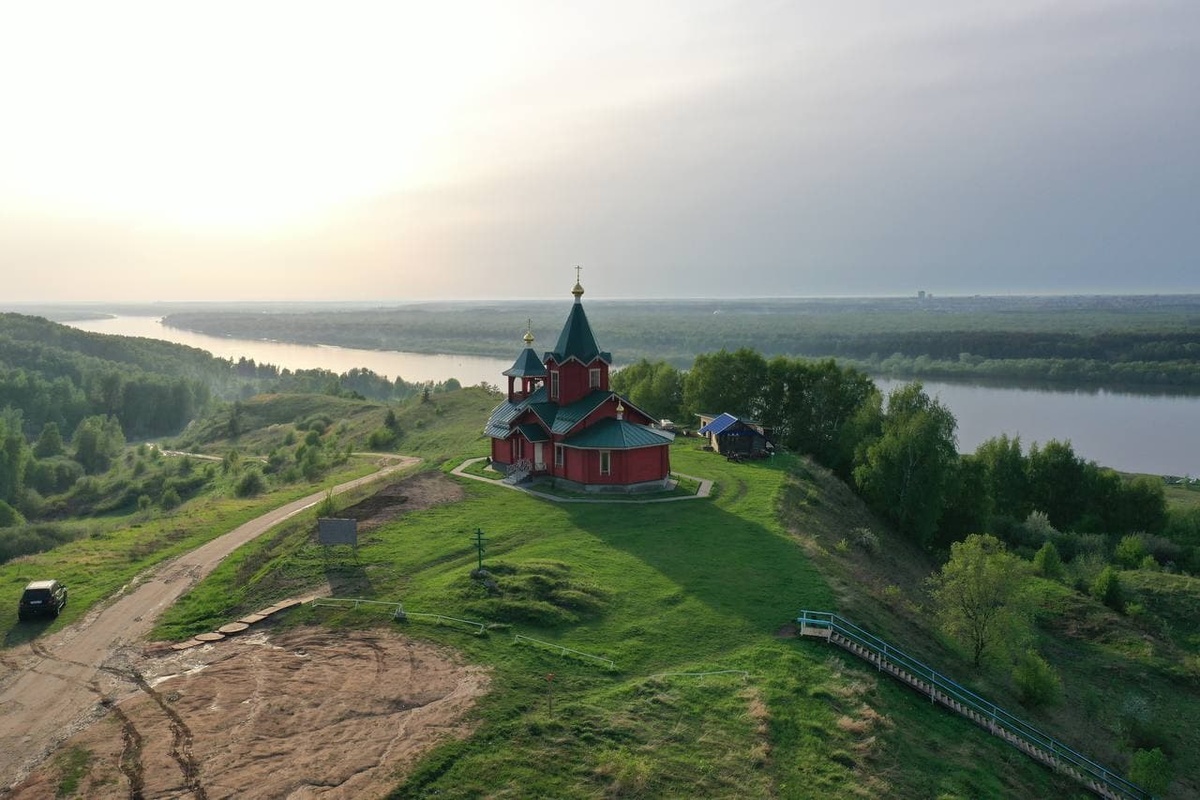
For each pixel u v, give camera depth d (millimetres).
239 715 27922
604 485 60438
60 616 39312
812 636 37188
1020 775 32438
